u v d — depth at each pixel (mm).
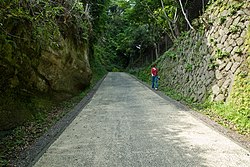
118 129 6863
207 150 5168
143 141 5793
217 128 6840
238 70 8875
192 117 8289
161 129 6816
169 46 29969
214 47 11039
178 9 22422
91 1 18750
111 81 24641
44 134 6363
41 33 7832
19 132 6375
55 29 8344
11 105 7031
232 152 5047
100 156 4926
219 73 10039
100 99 12500
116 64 63281
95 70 28875
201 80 11539
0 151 5141
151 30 31484
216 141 5746
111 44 51969
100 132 6594
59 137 6203
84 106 10508
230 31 10047
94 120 7977
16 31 7125
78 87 13891
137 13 27359
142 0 24547
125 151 5164
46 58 9172
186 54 15578
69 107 10133
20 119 7078
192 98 11719
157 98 12766
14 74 7215
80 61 13453
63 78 11312
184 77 14617
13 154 5016
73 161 4703
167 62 20859
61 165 4535
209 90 10336
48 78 9641
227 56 9844
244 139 5887
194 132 6488
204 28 12719
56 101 10289
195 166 4395
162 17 24203
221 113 8312
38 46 8266
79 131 6719
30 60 8070
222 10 11117
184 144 5555
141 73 32000
